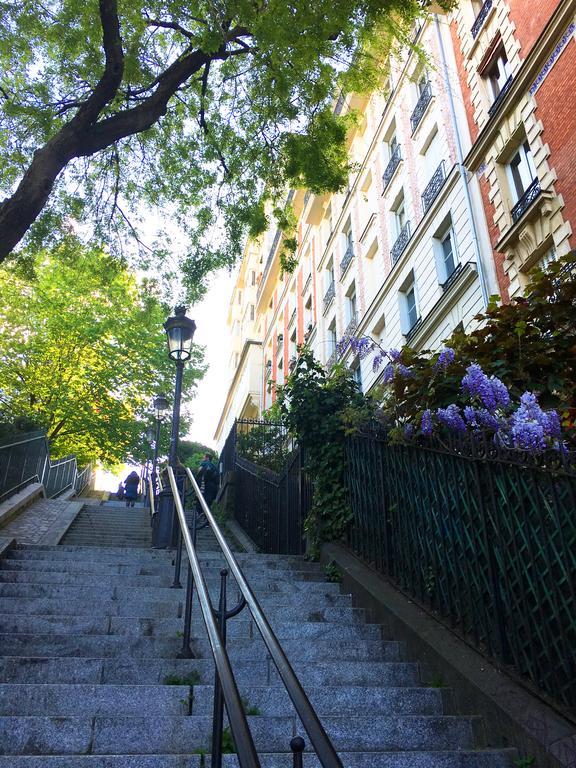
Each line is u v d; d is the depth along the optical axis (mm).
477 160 14141
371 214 21344
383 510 6000
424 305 16406
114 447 25812
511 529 3812
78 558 6652
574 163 10781
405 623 4656
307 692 3645
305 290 31109
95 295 24094
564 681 3279
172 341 10422
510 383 4602
